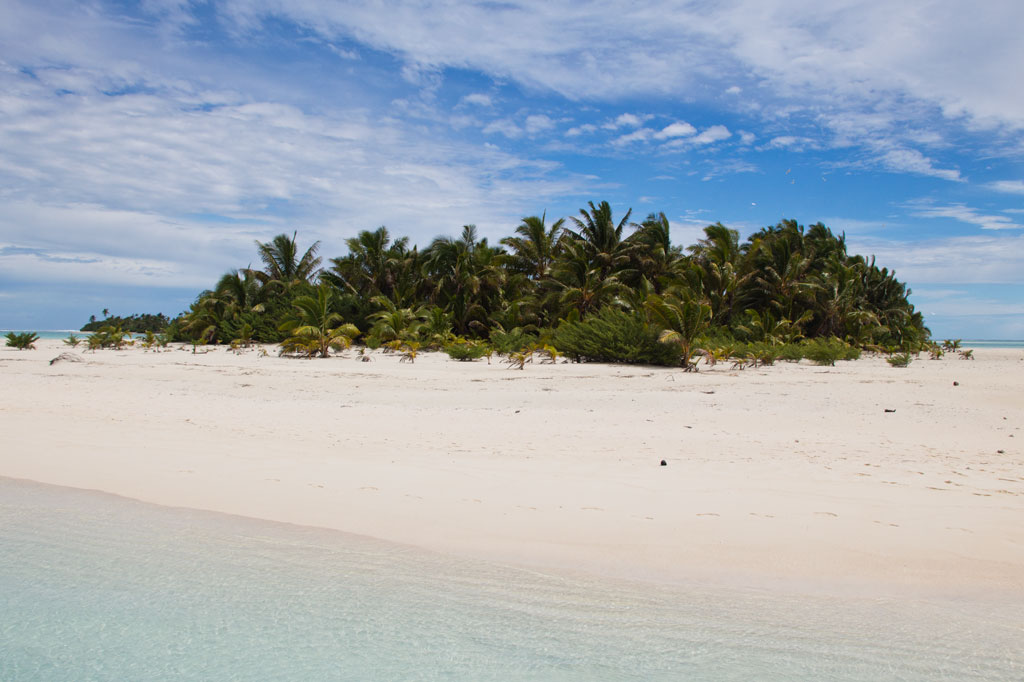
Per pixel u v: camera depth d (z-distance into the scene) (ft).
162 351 98.48
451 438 25.30
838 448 23.77
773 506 15.51
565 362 74.69
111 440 23.30
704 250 129.59
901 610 10.05
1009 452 23.34
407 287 126.62
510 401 38.32
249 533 13.61
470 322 122.42
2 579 11.32
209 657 8.75
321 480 17.81
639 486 17.47
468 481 17.88
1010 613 9.90
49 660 8.75
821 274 126.11
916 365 81.35
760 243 126.93
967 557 12.12
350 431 26.55
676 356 68.90
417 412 32.78
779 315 119.75
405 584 11.08
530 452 22.53
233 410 32.32
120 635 9.39
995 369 72.43
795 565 11.84
